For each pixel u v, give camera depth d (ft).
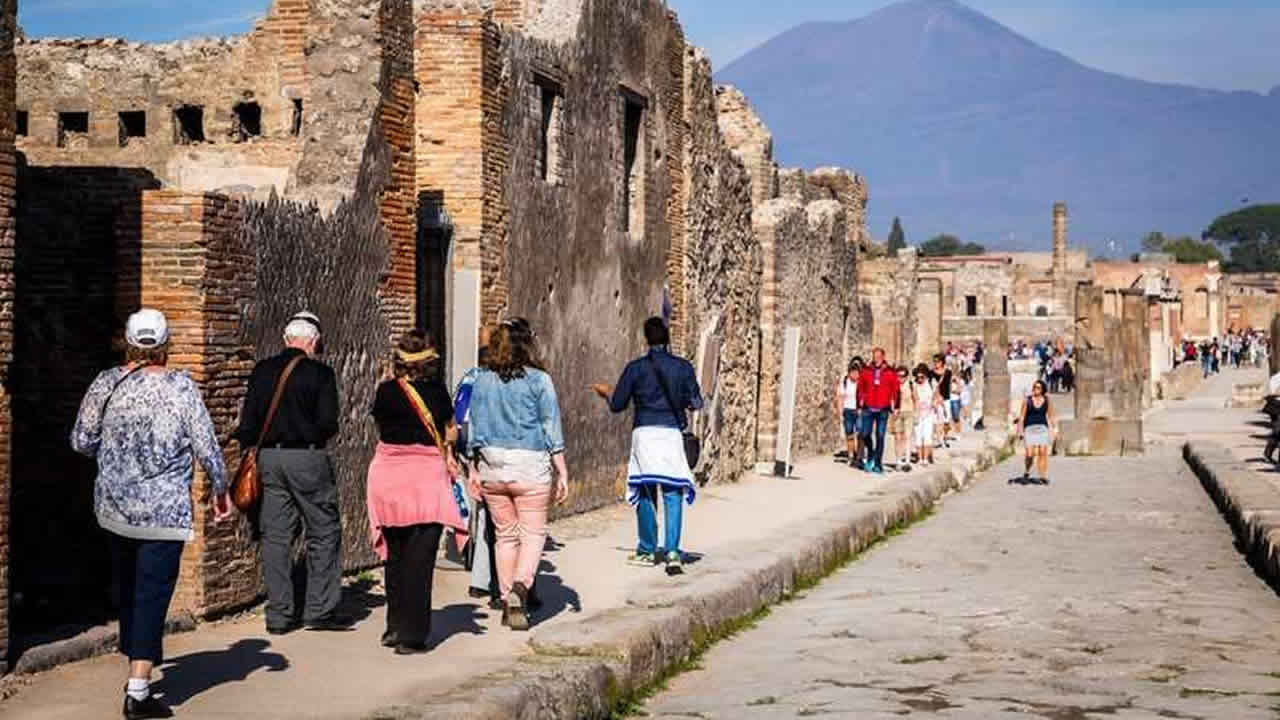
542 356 57.36
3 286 28.22
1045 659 37.22
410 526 32.76
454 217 50.70
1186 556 59.52
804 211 102.17
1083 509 80.79
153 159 62.95
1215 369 288.71
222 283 35.60
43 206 35.96
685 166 75.15
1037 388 100.68
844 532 57.88
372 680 29.45
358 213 42.57
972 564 56.95
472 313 49.93
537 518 36.50
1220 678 34.83
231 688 28.40
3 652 28.14
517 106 54.34
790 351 88.07
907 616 43.96
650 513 48.01
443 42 50.78
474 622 36.96
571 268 60.34
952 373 136.56
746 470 87.92
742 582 43.21
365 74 43.57
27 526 35.68
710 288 79.97
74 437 26.76
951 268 364.79
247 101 62.90
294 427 34.40
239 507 33.55
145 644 25.86
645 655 33.68
